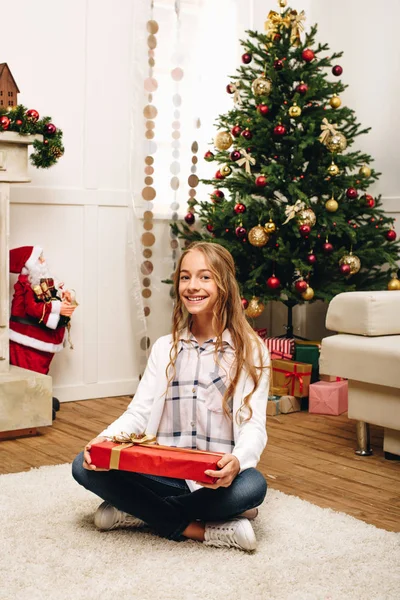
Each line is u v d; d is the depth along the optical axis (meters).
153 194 3.83
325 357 2.77
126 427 1.86
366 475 2.48
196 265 1.87
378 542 1.81
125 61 3.79
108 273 3.81
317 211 3.61
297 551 1.75
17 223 3.52
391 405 2.59
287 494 2.25
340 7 4.29
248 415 1.81
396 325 2.73
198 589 1.54
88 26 3.68
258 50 3.67
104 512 1.86
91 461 1.72
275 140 3.61
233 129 3.68
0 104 3.03
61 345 3.43
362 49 4.20
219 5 4.05
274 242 3.63
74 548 1.76
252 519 1.95
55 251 3.64
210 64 4.07
